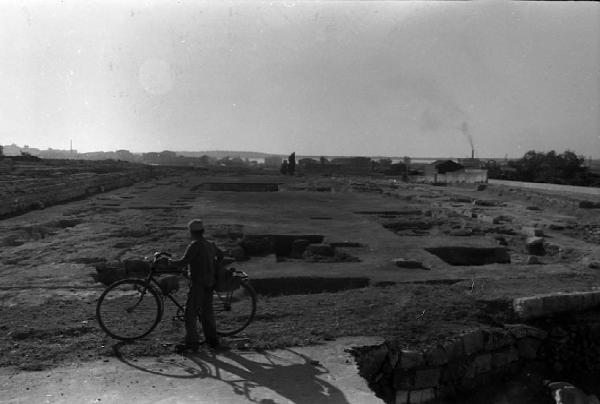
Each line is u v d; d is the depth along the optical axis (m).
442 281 9.12
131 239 12.69
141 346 5.70
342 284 9.18
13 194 17.88
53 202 20.36
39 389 4.64
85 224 15.16
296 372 5.19
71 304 7.08
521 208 22.14
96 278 9.01
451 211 20.08
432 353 6.22
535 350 7.16
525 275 9.55
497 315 7.41
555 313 7.56
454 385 6.47
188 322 5.64
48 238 12.84
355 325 6.64
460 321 7.08
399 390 6.11
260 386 4.85
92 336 5.95
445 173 41.12
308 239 13.48
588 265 10.70
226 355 5.59
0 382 4.76
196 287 5.66
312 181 39.19
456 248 12.54
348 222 16.30
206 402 4.48
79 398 4.50
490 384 6.75
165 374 5.04
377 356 5.98
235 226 14.73
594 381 7.12
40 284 8.29
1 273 9.11
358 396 4.72
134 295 7.54
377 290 8.34
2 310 6.78
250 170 54.12
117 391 4.64
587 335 7.36
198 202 21.89
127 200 22.39
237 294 8.07
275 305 7.44
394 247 12.36
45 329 6.05
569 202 21.62
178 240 12.59
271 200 23.48
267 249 12.98
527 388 6.80
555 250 13.24
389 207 21.23
